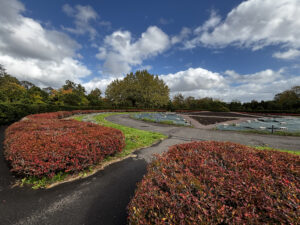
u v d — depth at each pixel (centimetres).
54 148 257
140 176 287
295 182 143
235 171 163
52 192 223
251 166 177
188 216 99
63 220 169
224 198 114
